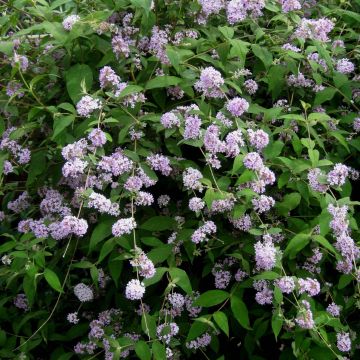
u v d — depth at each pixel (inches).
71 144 90.3
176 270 87.3
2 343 98.2
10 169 101.3
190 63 105.9
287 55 104.6
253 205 91.3
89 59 105.7
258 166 86.6
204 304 86.4
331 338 87.4
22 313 112.0
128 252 93.2
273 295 87.7
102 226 91.1
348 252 88.0
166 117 91.9
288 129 97.3
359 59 114.3
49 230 95.0
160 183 104.7
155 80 95.8
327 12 117.6
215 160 91.5
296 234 90.5
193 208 89.4
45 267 99.6
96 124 94.7
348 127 110.8
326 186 89.0
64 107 93.5
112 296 105.7
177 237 92.8
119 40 99.3
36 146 109.2
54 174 104.8
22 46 104.6
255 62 109.9
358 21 120.6
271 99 112.2
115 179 99.3
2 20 105.9
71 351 106.2
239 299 86.9
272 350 101.8
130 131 95.8
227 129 94.8
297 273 92.4
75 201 99.7
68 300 109.4
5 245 93.6
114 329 98.3
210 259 97.0
